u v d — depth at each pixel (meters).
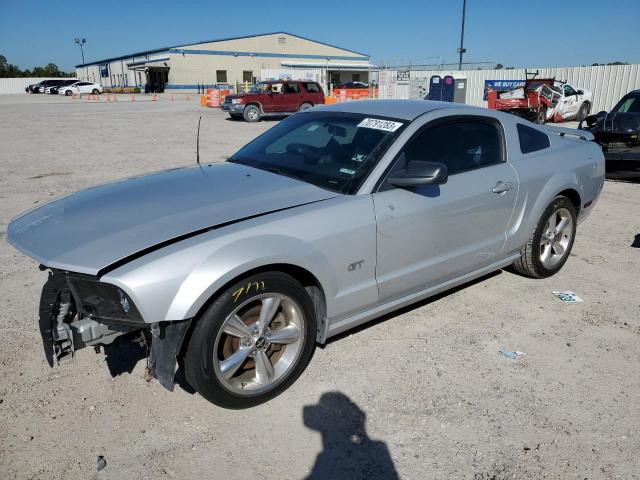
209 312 2.71
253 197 3.19
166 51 58.31
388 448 2.74
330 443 2.77
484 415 2.99
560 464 2.64
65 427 2.84
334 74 62.41
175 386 3.21
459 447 2.75
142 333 2.84
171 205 3.09
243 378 3.02
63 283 2.93
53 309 2.91
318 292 3.20
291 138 4.04
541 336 3.87
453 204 3.72
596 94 23.53
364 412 3.01
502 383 3.29
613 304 4.40
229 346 2.91
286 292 2.97
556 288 4.71
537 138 4.66
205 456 2.66
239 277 2.79
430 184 3.24
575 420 2.96
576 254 5.61
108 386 3.19
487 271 4.36
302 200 3.19
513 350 3.67
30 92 61.88
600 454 2.71
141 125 19.98
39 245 2.84
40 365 3.39
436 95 27.52
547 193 4.48
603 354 3.64
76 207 3.21
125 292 2.54
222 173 3.69
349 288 3.29
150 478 2.52
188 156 12.09
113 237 2.76
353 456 2.69
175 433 2.81
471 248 4.00
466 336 3.85
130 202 3.18
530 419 2.96
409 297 3.75
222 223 2.88
